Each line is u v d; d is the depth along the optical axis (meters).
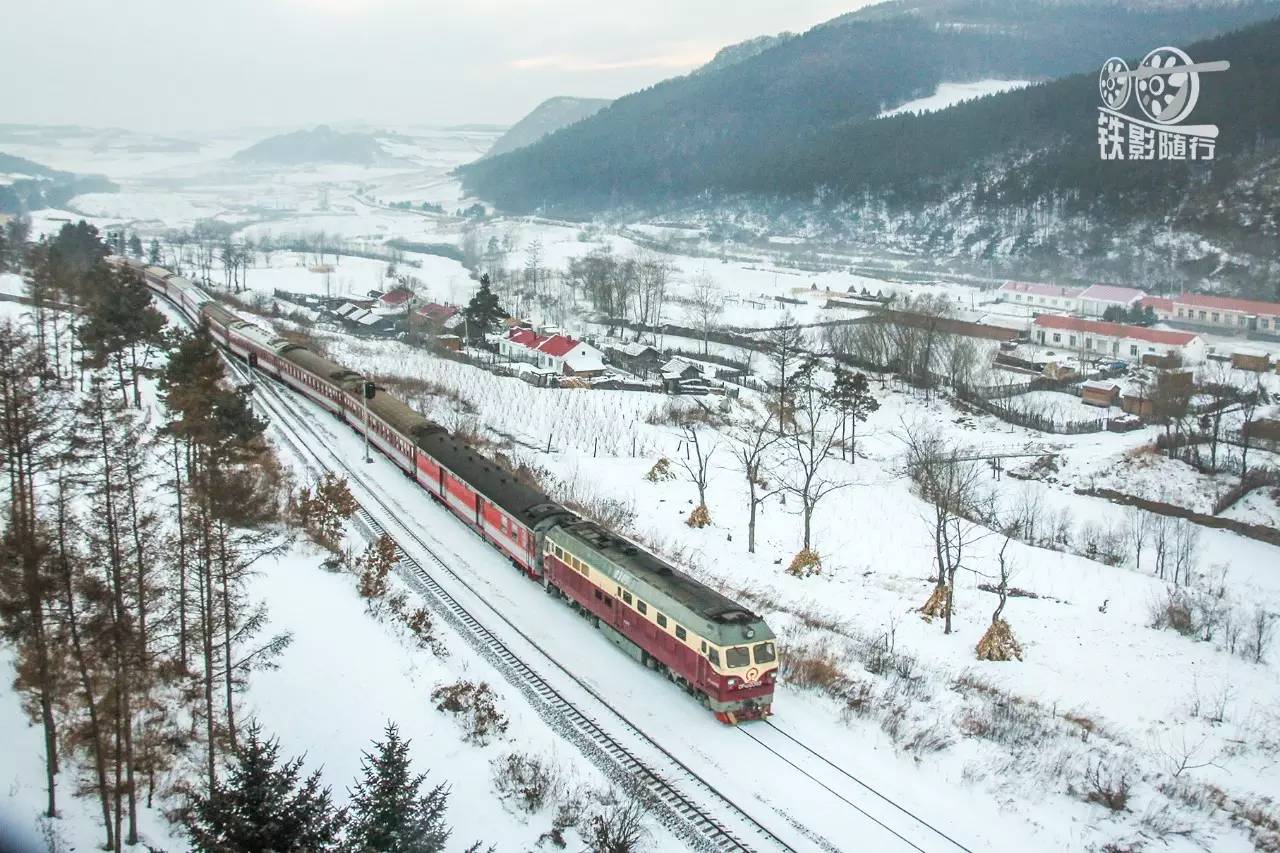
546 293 177.00
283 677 36.56
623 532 57.34
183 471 47.53
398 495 62.06
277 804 20.42
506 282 183.88
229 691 30.27
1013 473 85.50
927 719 37.16
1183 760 36.22
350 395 75.00
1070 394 112.88
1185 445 86.06
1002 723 37.22
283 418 77.00
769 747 34.56
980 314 157.88
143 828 27.48
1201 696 41.66
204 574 30.41
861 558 59.44
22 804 26.98
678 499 65.12
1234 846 30.34
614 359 128.38
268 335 94.06
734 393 106.38
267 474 57.06
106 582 28.73
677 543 56.75
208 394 44.75
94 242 138.62
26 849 24.81
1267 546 69.75
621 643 41.97
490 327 127.12
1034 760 34.66
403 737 33.66
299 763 21.73
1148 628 49.56
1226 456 83.44
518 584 49.16
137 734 30.58
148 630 30.08
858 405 90.69
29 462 29.92
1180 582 60.38
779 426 90.81
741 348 139.50
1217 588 59.66
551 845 28.39
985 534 65.62
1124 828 30.92
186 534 36.53
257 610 40.16
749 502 66.62
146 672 29.08
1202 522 74.19
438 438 61.34
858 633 46.31
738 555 56.41
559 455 73.25
